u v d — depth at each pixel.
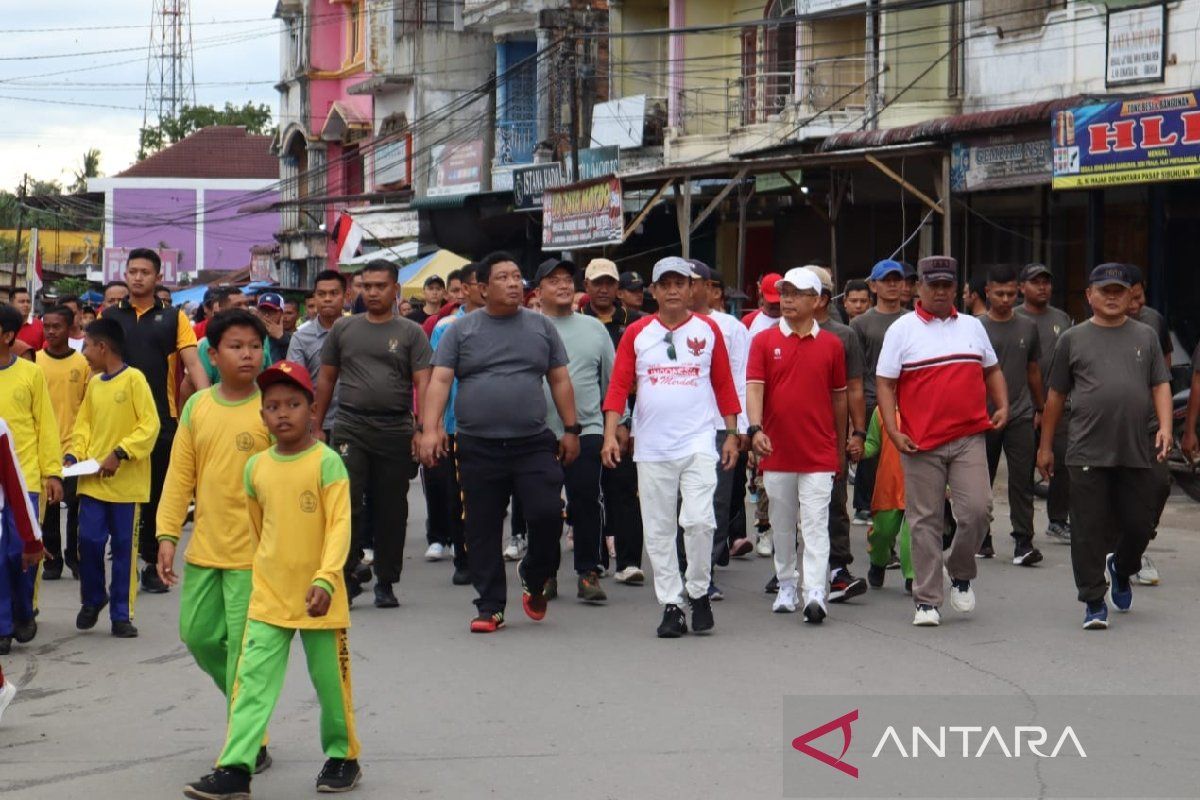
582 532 11.34
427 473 13.45
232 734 6.48
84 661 9.77
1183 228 21.70
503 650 9.69
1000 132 21.14
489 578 10.31
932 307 10.11
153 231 72.31
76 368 12.96
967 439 10.16
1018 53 24.56
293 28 55.22
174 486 7.32
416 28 46.72
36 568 10.30
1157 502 10.20
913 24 26.81
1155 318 12.95
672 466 9.96
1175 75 21.00
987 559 13.15
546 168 33.66
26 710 8.52
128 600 10.52
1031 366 12.84
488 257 10.30
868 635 9.99
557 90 37.72
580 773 6.99
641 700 8.33
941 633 10.03
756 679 8.79
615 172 31.19
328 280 12.88
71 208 76.50
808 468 10.40
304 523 6.62
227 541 7.18
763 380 10.45
